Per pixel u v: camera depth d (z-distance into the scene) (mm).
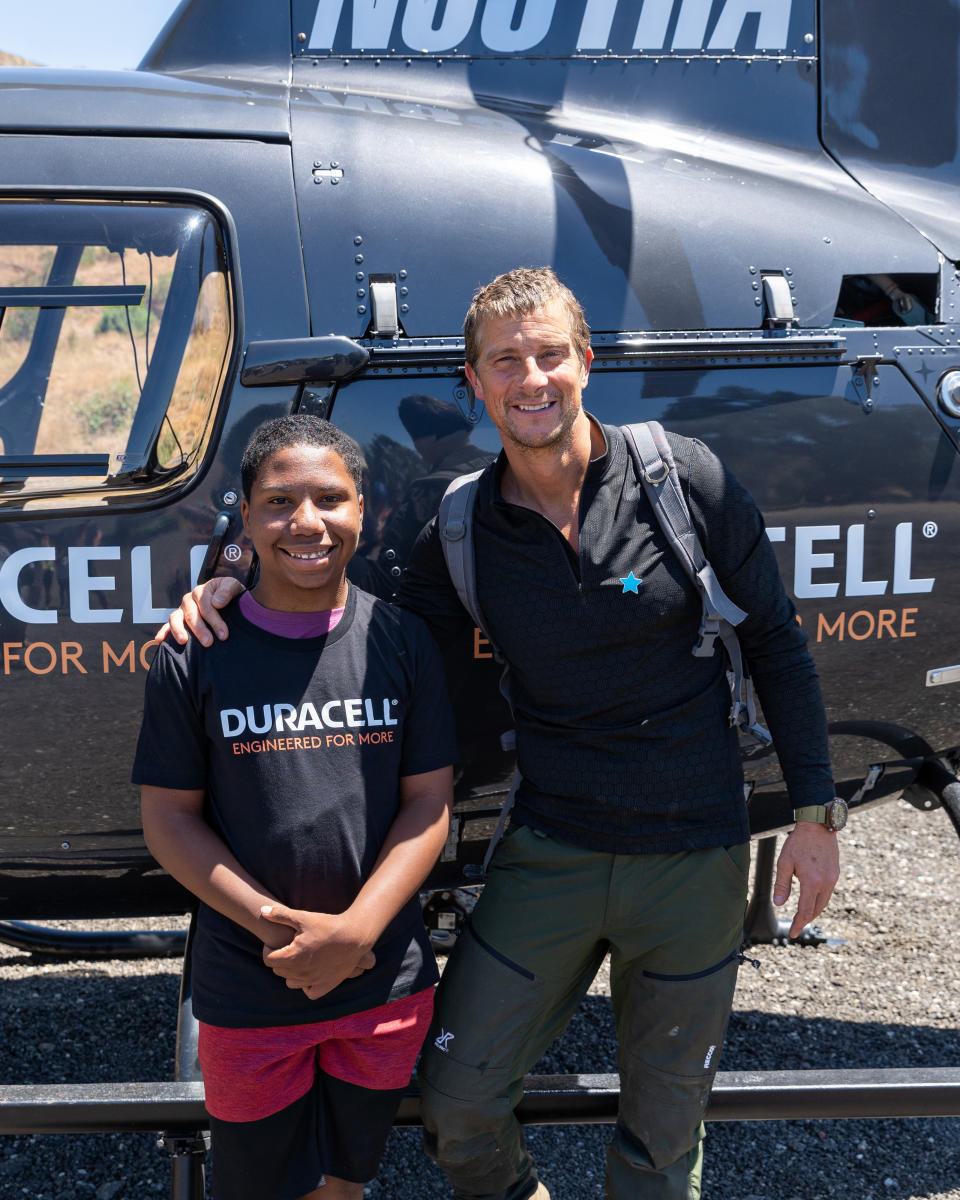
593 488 1637
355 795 1517
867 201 2139
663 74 2203
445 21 2186
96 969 3125
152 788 1534
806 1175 2268
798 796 1695
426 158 1959
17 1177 2242
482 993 1710
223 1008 1515
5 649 1836
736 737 1737
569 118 2166
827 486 1966
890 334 2000
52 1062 2629
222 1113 1560
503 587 1662
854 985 2973
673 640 1654
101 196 1884
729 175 2092
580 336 1614
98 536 1831
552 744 1703
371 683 1548
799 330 1979
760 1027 2771
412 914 1616
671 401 1930
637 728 1649
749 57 2205
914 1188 2230
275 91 2096
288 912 1445
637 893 1689
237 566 1848
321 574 1502
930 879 3605
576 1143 2395
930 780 2217
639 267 1947
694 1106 1742
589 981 1862
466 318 1661
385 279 1888
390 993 1559
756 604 1678
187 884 1503
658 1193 1750
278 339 1853
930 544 2014
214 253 1892
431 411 1875
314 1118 1613
